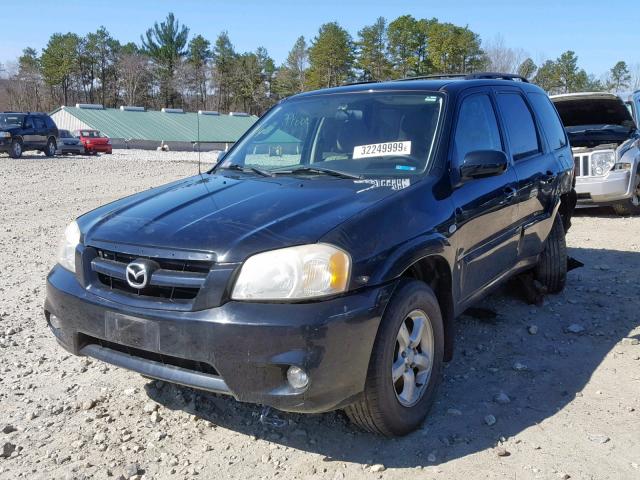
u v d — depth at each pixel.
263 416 3.05
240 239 2.94
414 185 3.54
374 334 2.96
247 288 2.84
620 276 6.43
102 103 112.69
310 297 2.82
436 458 3.16
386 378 3.05
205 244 2.95
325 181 3.71
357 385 2.93
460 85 4.38
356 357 2.89
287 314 2.78
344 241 2.95
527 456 3.17
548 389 3.93
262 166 4.26
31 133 29.33
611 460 3.13
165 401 3.78
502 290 5.94
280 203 3.32
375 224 3.12
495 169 3.78
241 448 3.28
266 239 2.92
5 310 5.60
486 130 4.44
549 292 5.77
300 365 2.75
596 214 10.58
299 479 3.01
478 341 4.72
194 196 3.62
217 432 3.44
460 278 3.80
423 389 3.40
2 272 7.07
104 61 111.38
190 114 62.56
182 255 2.96
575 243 8.15
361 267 2.95
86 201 13.26
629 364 4.27
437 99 4.15
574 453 3.20
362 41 86.50
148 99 110.62
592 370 4.20
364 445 3.28
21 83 109.25
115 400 3.81
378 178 3.70
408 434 3.37
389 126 4.09
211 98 112.12
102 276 3.27
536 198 4.91
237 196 3.52
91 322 3.19
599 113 10.76
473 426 3.47
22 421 3.56
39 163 25.34
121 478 3.00
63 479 3.00
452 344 3.76
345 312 2.84
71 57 104.44
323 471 3.06
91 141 37.84
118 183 17.19
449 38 77.62
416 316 3.32
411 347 3.31
